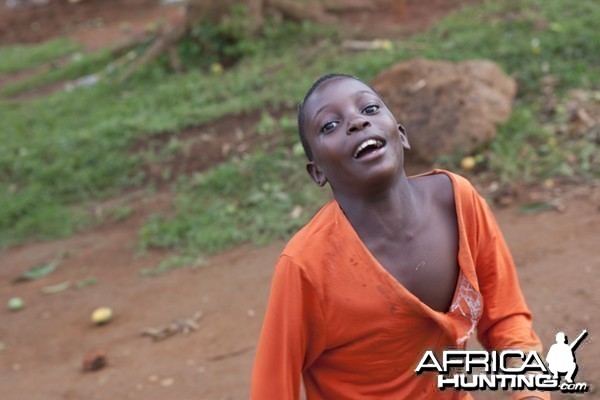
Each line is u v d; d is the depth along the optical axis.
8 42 17.23
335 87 2.00
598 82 7.98
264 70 10.34
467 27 10.15
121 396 4.64
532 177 6.49
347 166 1.96
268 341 2.05
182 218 7.42
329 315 2.03
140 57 11.76
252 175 7.74
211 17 11.41
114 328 5.77
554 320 4.25
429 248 2.07
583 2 9.98
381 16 11.87
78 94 11.58
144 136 9.21
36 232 8.11
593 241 5.14
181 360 4.96
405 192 2.05
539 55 8.71
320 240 2.02
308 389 2.21
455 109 7.14
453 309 2.10
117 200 8.33
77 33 16.91
